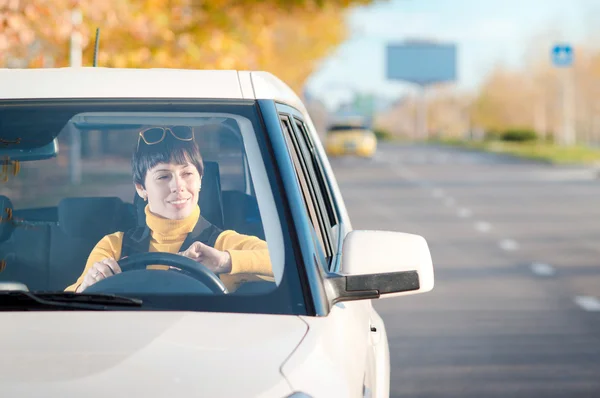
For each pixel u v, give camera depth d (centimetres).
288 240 368
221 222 439
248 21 2427
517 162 6469
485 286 1511
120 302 347
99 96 400
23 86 403
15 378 300
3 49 1479
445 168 5616
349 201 3306
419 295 1420
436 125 19200
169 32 1908
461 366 991
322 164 583
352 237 378
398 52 16888
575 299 1399
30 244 432
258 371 312
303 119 529
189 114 396
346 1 2538
